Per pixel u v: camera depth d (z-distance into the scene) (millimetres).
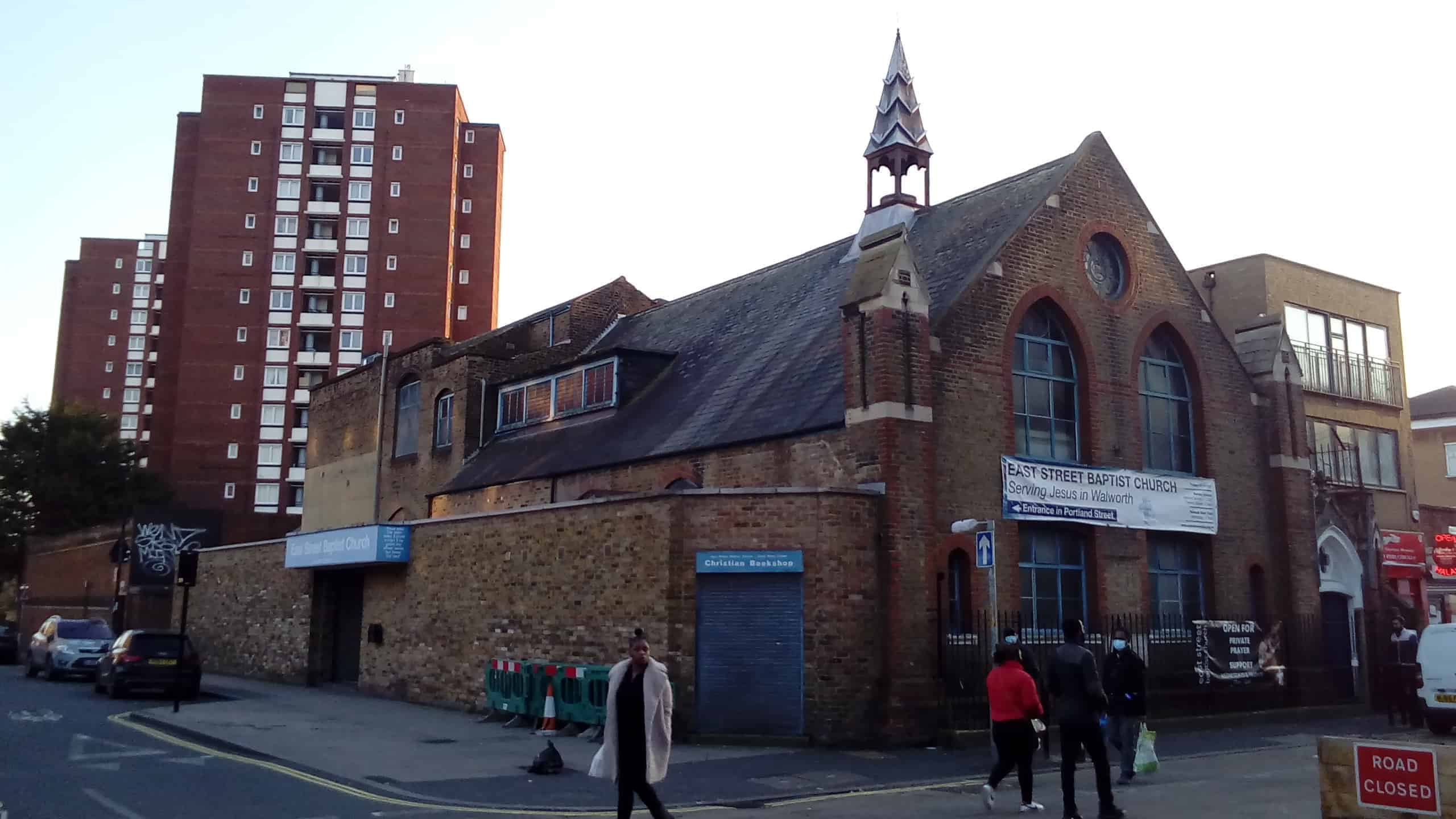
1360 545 25391
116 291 107688
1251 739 18609
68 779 12531
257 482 73625
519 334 34156
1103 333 21359
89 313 107000
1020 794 12531
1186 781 13586
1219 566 22344
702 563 16828
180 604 36406
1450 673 18922
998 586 18516
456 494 29781
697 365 26062
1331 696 23078
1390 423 29984
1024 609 19188
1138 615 20469
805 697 16266
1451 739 18688
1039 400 20438
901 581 16797
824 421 18250
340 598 28031
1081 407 20875
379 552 23469
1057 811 11258
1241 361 24266
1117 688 13641
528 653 19578
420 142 78625
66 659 28406
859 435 17594
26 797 11297
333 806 11086
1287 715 21672
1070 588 20000
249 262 76062
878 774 13883
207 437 73750
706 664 16703
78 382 105438
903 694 16438
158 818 10281
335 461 38406
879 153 26156
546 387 29453
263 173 77188
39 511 57000
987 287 19609
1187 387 23062
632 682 9367
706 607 16875
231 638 31938
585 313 34406
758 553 16688
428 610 22828
